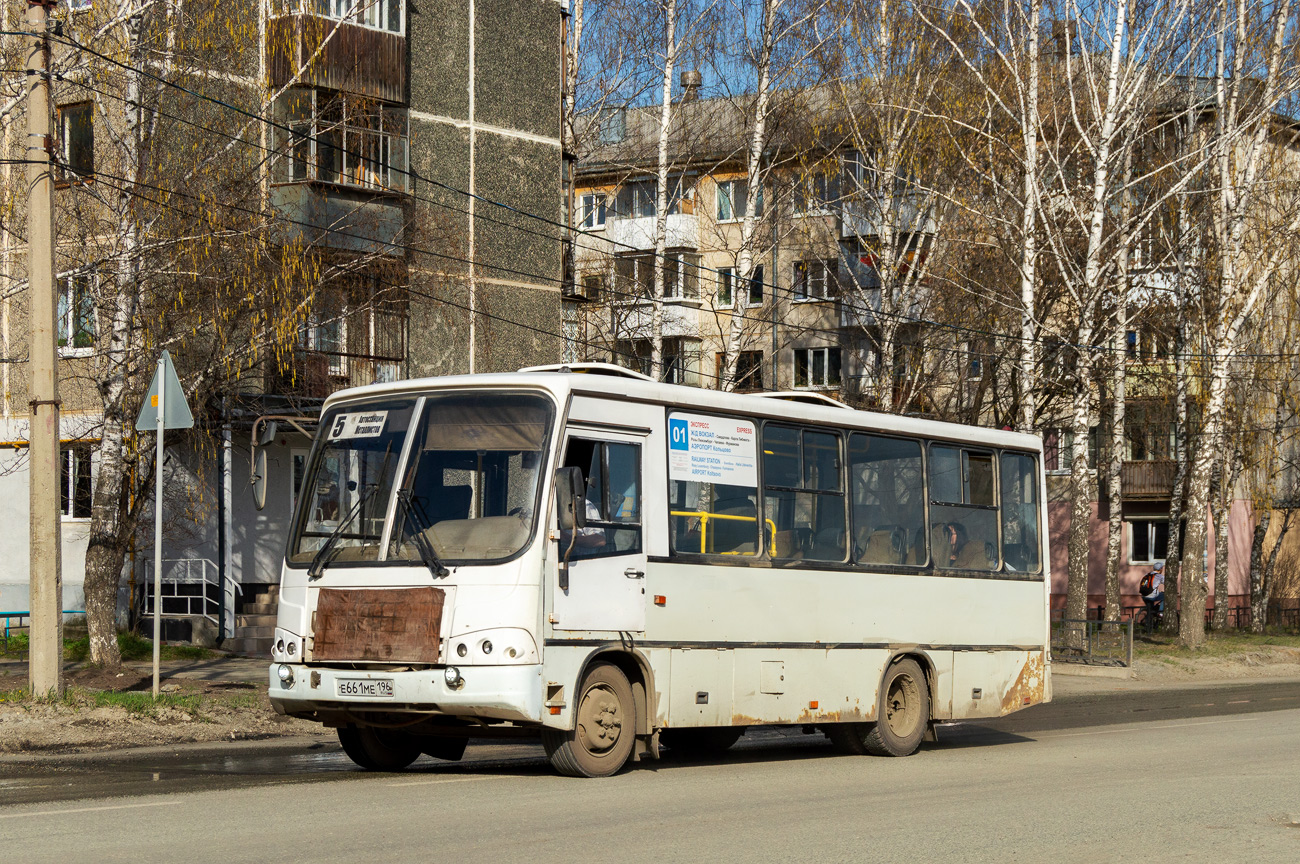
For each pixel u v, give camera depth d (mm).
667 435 11984
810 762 13422
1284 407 45062
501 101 34156
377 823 8633
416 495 10930
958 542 15305
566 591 10766
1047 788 11141
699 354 43250
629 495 11586
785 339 48938
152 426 14562
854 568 13812
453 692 10344
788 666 12930
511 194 34281
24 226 20578
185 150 19812
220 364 19688
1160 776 12047
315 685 10836
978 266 37000
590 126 41500
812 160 36469
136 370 19344
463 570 10539
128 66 18969
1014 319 36812
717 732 14492
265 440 11531
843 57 34062
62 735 13016
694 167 43688
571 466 10891
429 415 11133
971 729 18141
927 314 37438
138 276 18938
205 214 18969
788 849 8070
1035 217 30375
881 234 35344
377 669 10641
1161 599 44312
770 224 36562
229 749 13258
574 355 37531
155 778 10797
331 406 11602
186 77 19891
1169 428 49125
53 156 14398
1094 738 16328
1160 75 31781
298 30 22625
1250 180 33625
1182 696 24719
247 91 21094
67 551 27781
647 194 50031
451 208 30031
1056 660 30422
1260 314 41531
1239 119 33812
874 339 36594
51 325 14164
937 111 34125
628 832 8539
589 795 10172
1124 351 31625
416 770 11914
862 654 13805
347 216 25453
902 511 14633
